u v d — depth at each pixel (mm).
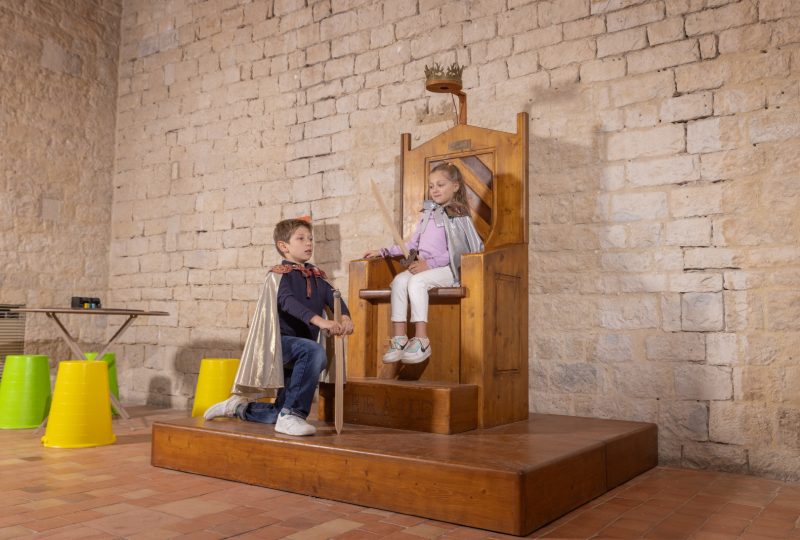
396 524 2354
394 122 4883
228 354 5566
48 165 6043
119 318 6328
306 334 3189
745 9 3678
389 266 3852
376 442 2762
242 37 5805
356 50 5133
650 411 3730
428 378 3562
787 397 3377
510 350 3475
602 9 4113
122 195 6480
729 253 3596
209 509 2521
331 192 5141
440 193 3652
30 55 5945
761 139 3570
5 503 2600
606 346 3906
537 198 4215
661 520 2496
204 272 5801
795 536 2326
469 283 3270
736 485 3168
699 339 3631
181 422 3283
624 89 3998
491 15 4516
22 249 5816
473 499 2324
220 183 5789
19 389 4605
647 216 3854
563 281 4078
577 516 2521
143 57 6461
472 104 4523
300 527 2309
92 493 2758
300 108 5391
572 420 3678
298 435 2896
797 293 3402
